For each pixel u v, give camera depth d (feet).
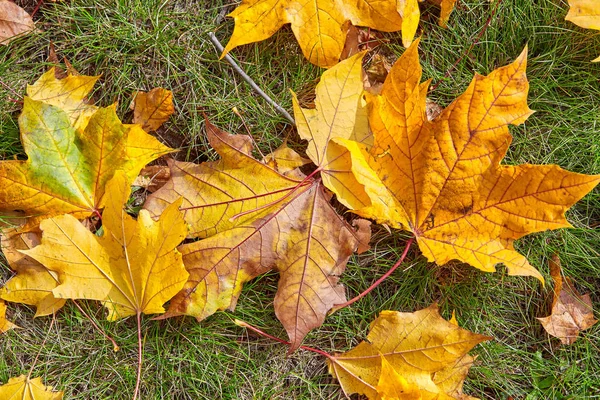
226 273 2.35
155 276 2.32
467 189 2.32
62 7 2.47
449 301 2.49
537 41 2.52
